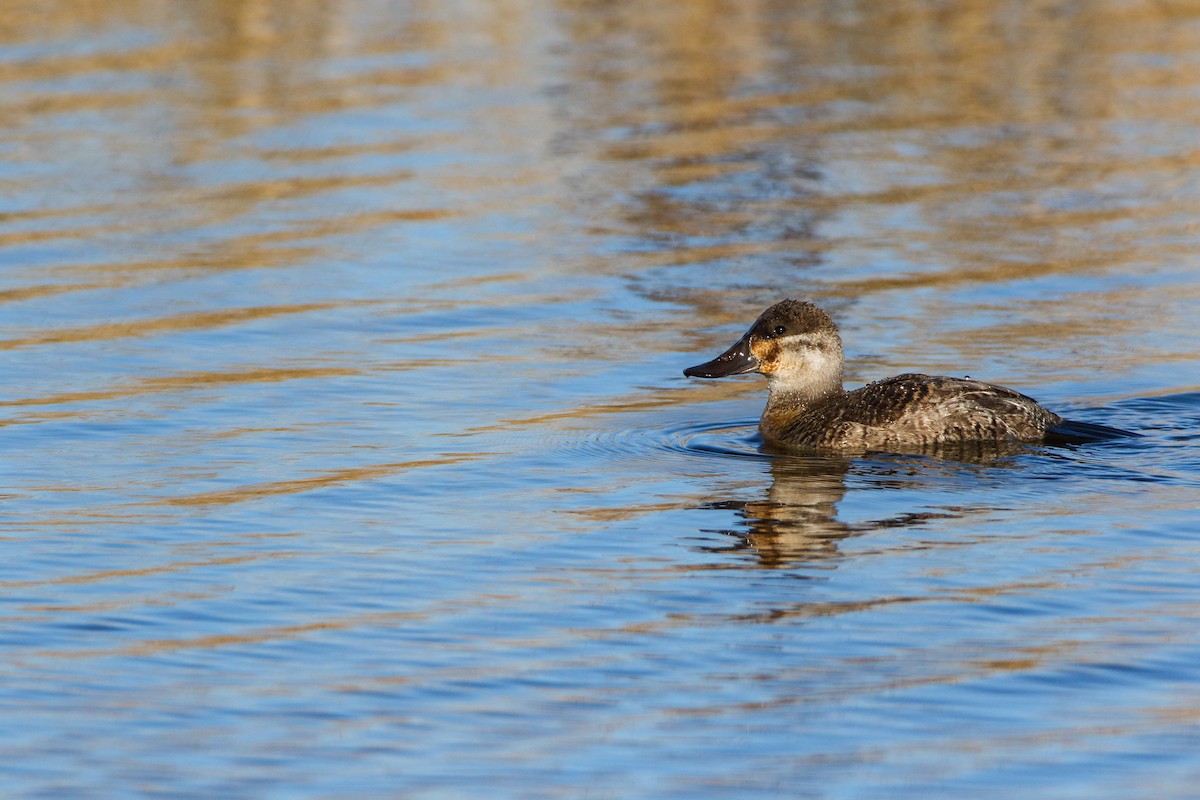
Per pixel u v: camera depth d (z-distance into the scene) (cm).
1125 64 3309
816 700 1000
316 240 2244
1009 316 1933
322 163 2609
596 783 909
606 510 1341
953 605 1129
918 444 1482
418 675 1038
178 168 2572
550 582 1185
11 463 1462
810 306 1585
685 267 2147
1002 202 2439
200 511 1339
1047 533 1259
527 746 948
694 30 3619
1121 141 2770
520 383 1711
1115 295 2005
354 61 3272
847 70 3253
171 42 3381
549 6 3859
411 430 1560
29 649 1078
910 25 3675
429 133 2783
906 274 2106
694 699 1004
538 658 1059
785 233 2289
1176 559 1200
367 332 1883
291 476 1427
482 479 1422
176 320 1920
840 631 1092
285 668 1049
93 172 2545
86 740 960
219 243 2227
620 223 2339
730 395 1692
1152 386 1664
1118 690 1005
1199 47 3447
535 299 2012
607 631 1099
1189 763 920
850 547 1244
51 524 1310
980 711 983
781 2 3916
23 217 2328
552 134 2788
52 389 1684
